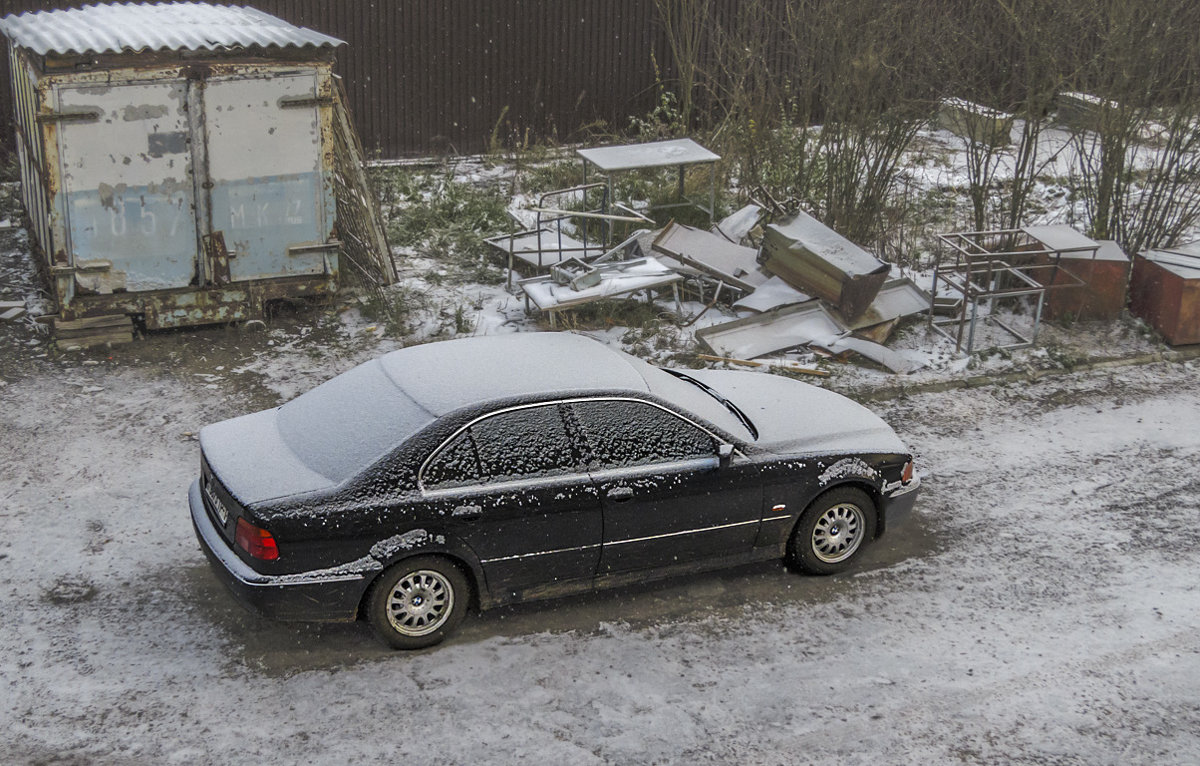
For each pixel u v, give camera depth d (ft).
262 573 18.62
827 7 41.47
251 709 18.33
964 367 33.91
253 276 34.78
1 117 48.73
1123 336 36.50
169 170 32.76
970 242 35.68
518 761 17.31
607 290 34.68
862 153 41.50
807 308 35.22
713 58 57.88
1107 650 20.71
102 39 32.19
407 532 19.17
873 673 19.85
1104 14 41.42
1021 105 45.52
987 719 18.66
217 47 32.32
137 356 33.06
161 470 26.55
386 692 18.85
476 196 48.01
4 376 31.27
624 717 18.45
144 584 21.90
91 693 18.57
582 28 56.70
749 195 46.52
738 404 24.23
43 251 36.42
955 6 44.88
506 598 20.54
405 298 37.68
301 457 19.85
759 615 21.61
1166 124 39.19
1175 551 24.41
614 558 21.04
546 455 20.18
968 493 26.89
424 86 54.75
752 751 17.72
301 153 34.32
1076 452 29.27
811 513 22.58
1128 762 17.67
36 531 23.66
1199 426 30.99
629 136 59.26
